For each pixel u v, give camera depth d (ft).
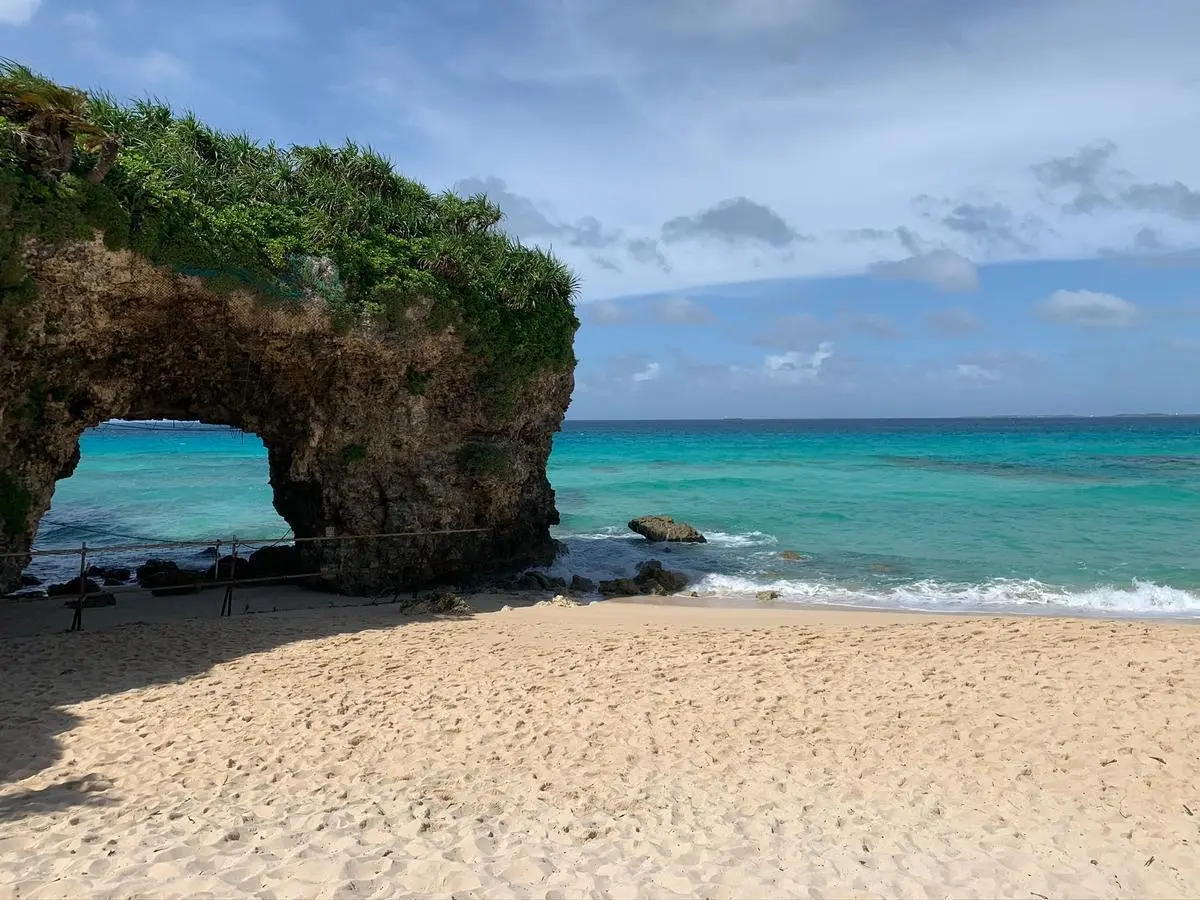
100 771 24.94
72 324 42.57
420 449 59.31
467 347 57.88
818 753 26.91
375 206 54.70
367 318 51.42
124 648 39.68
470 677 35.53
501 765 26.07
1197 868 19.45
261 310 47.83
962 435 336.29
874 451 210.79
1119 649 37.60
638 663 37.65
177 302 45.88
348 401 55.31
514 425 65.00
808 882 18.67
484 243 61.21
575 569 70.38
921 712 30.04
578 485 126.31
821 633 43.57
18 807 22.09
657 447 236.84
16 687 32.96
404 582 59.36
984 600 58.08
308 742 27.68
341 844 20.17
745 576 66.33
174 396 53.72
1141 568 66.59
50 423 45.91
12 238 37.19
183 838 20.30
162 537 82.23
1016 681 32.94
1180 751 25.49
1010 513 94.12
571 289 67.31
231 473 140.97
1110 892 18.48
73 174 39.22
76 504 102.06
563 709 31.24
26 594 54.19
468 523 62.64
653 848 20.44
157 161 44.45
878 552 74.95
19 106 36.73
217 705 31.27
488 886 18.20
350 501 57.16
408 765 25.95
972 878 19.01
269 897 17.46
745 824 21.95
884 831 21.56
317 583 58.39
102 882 17.78
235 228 46.19
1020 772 24.97
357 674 35.86
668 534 82.17
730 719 30.01
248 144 52.13
